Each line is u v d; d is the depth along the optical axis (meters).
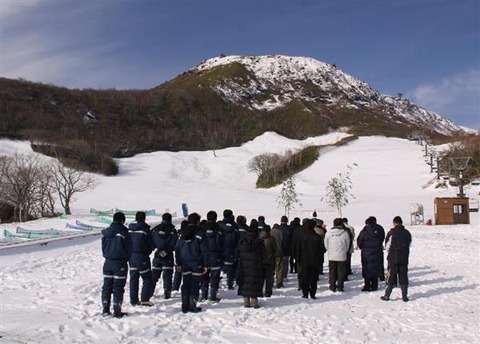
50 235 25.83
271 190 72.25
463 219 34.56
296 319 9.48
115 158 93.62
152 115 130.50
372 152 85.44
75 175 66.56
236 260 12.45
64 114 114.44
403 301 11.37
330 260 12.61
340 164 79.00
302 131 134.75
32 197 47.31
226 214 12.48
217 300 10.96
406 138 107.75
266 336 8.25
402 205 48.59
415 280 14.14
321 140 120.81
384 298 11.51
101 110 124.06
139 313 9.55
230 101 155.62
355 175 71.25
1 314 9.20
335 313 10.12
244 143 119.69
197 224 9.96
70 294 11.09
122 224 9.49
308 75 191.75
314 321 9.37
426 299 11.57
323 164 80.44
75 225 32.34
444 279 14.23
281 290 12.83
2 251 18.66
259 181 78.75
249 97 162.88
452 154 66.44
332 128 136.00
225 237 12.34
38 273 14.08
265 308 10.39
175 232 11.20
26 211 45.38
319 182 70.38
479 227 31.02
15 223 34.94
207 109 145.75
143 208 52.69
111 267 9.23
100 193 62.44
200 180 82.31
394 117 171.62
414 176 66.62
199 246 9.79
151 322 8.88
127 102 134.25
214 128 129.00
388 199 53.56
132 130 116.88
